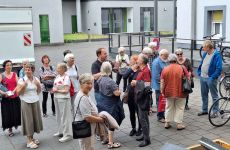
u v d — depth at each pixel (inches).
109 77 257.6
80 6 1462.8
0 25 529.0
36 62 744.3
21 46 546.6
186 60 316.8
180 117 292.2
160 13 1472.7
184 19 782.5
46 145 273.4
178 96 281.7
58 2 1098.1
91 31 1453.0
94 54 848.3
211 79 313.0
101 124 214.5
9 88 290.0
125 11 1477.6
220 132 287.1
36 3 1061.1
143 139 268.1
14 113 292.2
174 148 156.9
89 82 203.2
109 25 1451.8
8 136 298.0
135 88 259.8
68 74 297.4
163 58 315.3
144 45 740.0
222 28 714.2
